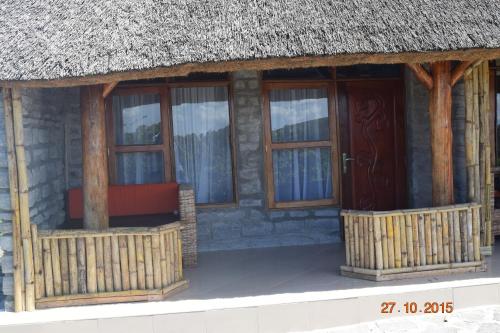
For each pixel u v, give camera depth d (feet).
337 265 16.30
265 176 19.36
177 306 13.03
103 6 14.10
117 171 19.30
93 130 13.85
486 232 16.44
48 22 13.70
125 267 13.55
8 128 12.94
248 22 13.21
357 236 14.74
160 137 19.36
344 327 12.99
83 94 13.85
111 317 12.51
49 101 16.63
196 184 19.70
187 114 19.56
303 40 12.65
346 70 19.86
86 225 13.98
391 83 20.03
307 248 18.84
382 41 12.74
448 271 14.64
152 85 19.07
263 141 19.34
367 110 20.02
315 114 19.85
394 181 20.30
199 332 12.71
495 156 19.39
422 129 19.52
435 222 14.58
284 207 19.56
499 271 14.87
